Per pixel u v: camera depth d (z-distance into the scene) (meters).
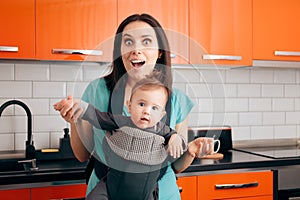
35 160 2.19
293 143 3.10
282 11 2.69
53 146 2.57
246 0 2.60
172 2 2.42
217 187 2.15
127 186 1.10
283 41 2.70
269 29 2.66
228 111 2.94
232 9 2.56
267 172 2.26
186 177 2.10
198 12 2.49
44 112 2.55
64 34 2.23
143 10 2.37
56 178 1.92
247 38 2.60
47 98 2.55
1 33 2.14
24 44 2.17
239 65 2.59
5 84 2.47
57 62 2.39
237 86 2.96
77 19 2.25
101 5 2.29
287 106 3.10
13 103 2.28
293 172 2.40
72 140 1.32
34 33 2.19
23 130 2.51
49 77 2.55
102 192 1.12
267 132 3.04
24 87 2.51
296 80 3.08
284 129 3.09
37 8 2.19
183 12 2.45
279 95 3.07
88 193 1.15
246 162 2.21
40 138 2.54
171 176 1.21
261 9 2.64
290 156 2.40
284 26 2.70
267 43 2.66
